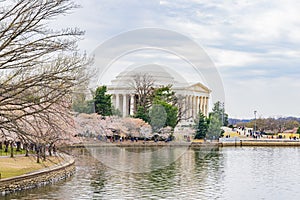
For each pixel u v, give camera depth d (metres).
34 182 39.50
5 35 27.88
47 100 29.72
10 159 49.34
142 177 45.88
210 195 38.19
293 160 76.94
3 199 34.12
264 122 186.88
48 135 38.31
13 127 28.56
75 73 34.19
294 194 40.69
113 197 35.59
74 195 36.09
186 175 49.34
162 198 35.72
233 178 49.94
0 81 35.16
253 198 38.03
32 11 28.45
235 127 157.88
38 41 28.92
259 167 63.94
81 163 52.59
